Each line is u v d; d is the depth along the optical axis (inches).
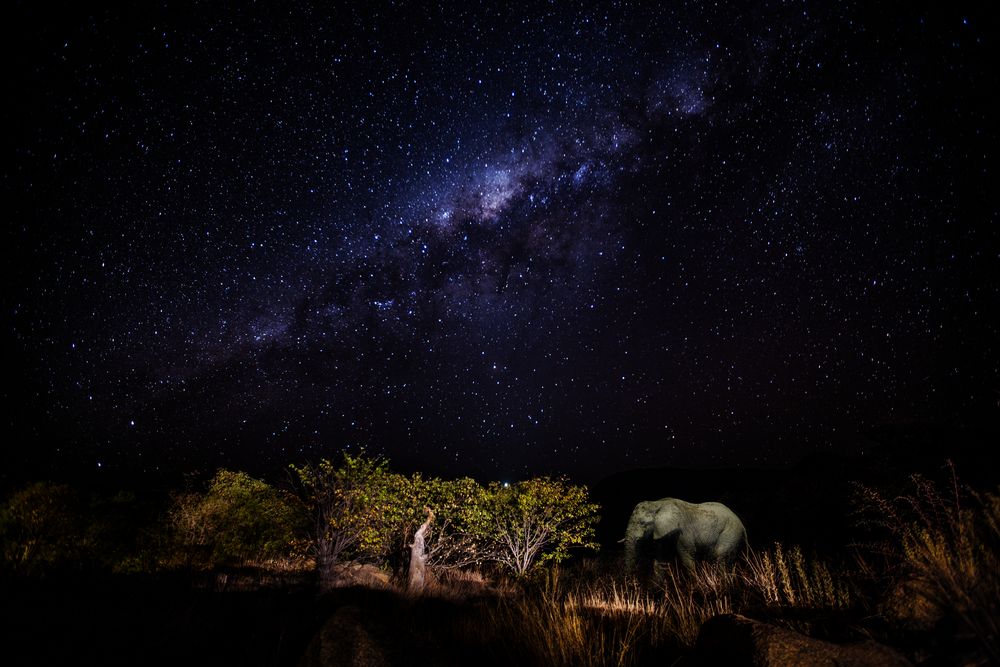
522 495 448.1
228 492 407.5
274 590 293.9
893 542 153.3
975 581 87.0
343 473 398.0
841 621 115.2
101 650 144.7
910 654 91.0
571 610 177.5
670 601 196.4
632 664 133.1
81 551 290.8
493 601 291.6
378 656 97.6
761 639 92.2
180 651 152.3
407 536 417.4
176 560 341.4
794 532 376.8
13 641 142.2
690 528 343.3
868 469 348.8
